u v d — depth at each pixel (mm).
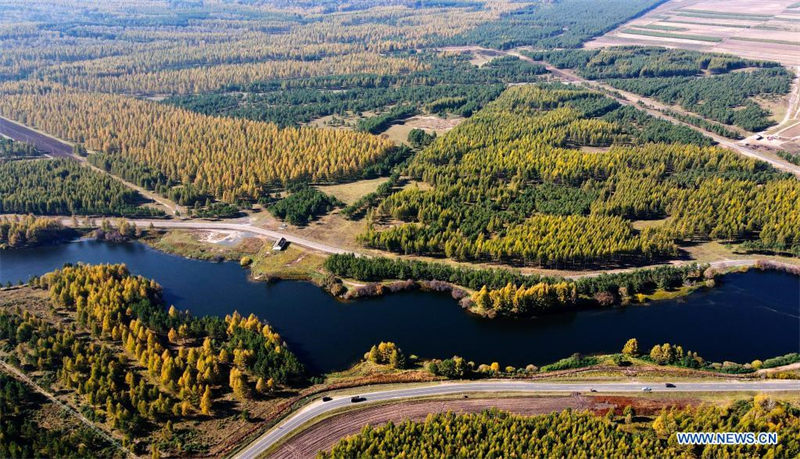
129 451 164750
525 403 180750
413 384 191250
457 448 160625
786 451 155625
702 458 156375
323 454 162125
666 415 168875
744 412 172750
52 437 165625
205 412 178000
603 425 165375
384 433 166625
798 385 185500
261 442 168875
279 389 190500
